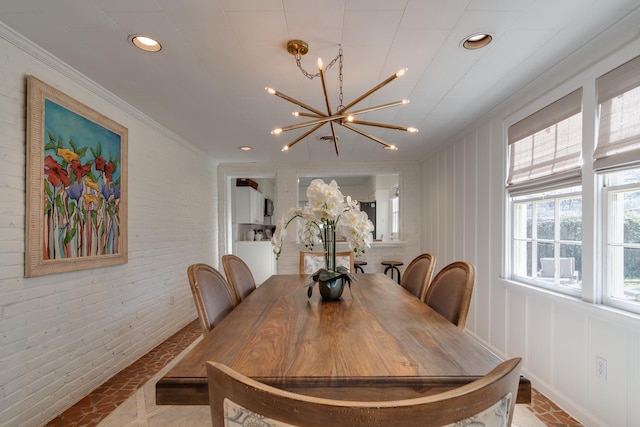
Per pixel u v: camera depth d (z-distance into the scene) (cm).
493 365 87
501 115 263
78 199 201
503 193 259
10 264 158
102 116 225
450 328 121
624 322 150
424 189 475
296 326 123
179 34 162
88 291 213
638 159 146
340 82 207
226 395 51
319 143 384
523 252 245
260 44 172
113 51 178
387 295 180
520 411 188
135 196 272
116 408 193
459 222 344
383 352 97
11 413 158
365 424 44
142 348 279
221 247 499
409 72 204
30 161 167
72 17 147
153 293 299
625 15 147
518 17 149
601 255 170
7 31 155
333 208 161
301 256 293
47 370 179
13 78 161
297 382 79
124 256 249
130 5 140
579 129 184
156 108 266
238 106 262
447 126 315
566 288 197
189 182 387
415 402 45
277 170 505
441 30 159
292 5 140
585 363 175
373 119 294
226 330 118
